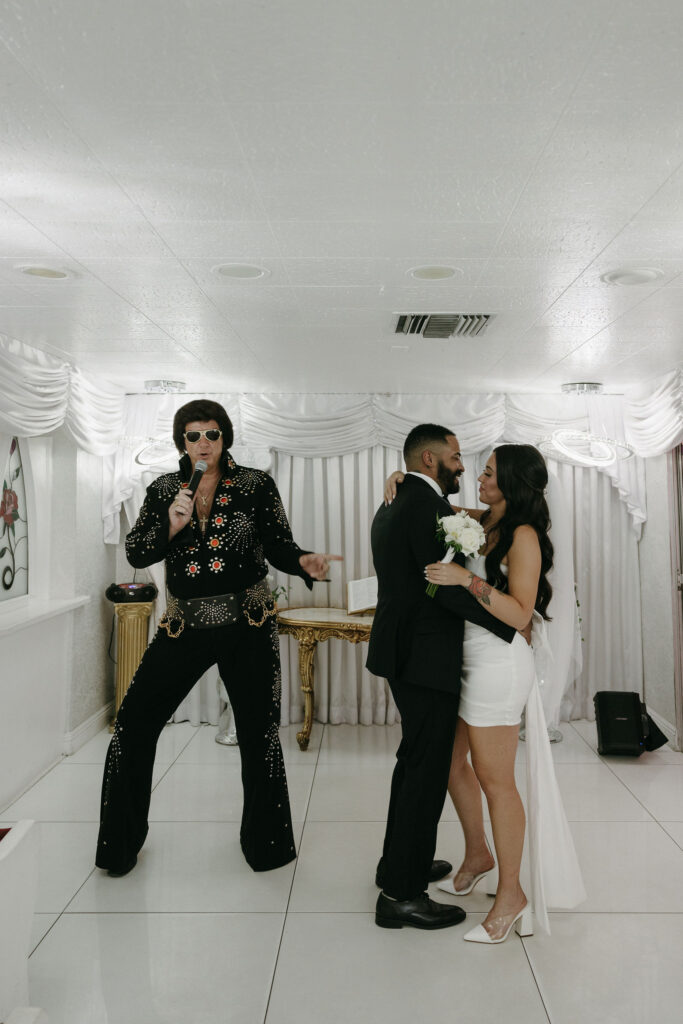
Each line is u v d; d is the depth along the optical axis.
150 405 5.55
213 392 5.58
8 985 1.95
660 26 1.40
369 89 1.61
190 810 3.96
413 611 2.83
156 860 3.40
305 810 3.98
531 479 2.79
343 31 1.41
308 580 3.23
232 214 2.29
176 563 3.32
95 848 3.51
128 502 5.59
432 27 1.40
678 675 5.04
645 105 1.68
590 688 5.73
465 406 5.71
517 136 1.82
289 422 5.61
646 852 3.49
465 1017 2.33
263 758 3.32
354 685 5.66
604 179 2.05
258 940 2.76
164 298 3.20
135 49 1.47
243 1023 2.30
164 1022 2.31
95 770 4.52
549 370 4.77
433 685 2.76
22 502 4.59
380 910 2.86
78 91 1.62
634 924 2.87
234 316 3.48
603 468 5.67
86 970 2.56
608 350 4.18
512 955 2.67
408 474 3.03
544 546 2.86
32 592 4.67
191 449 3.16
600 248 2.59
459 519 2.67
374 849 3.53
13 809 3.95
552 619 3.04
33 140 1.84
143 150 1.89
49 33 1.42
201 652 3.32
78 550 4.94
